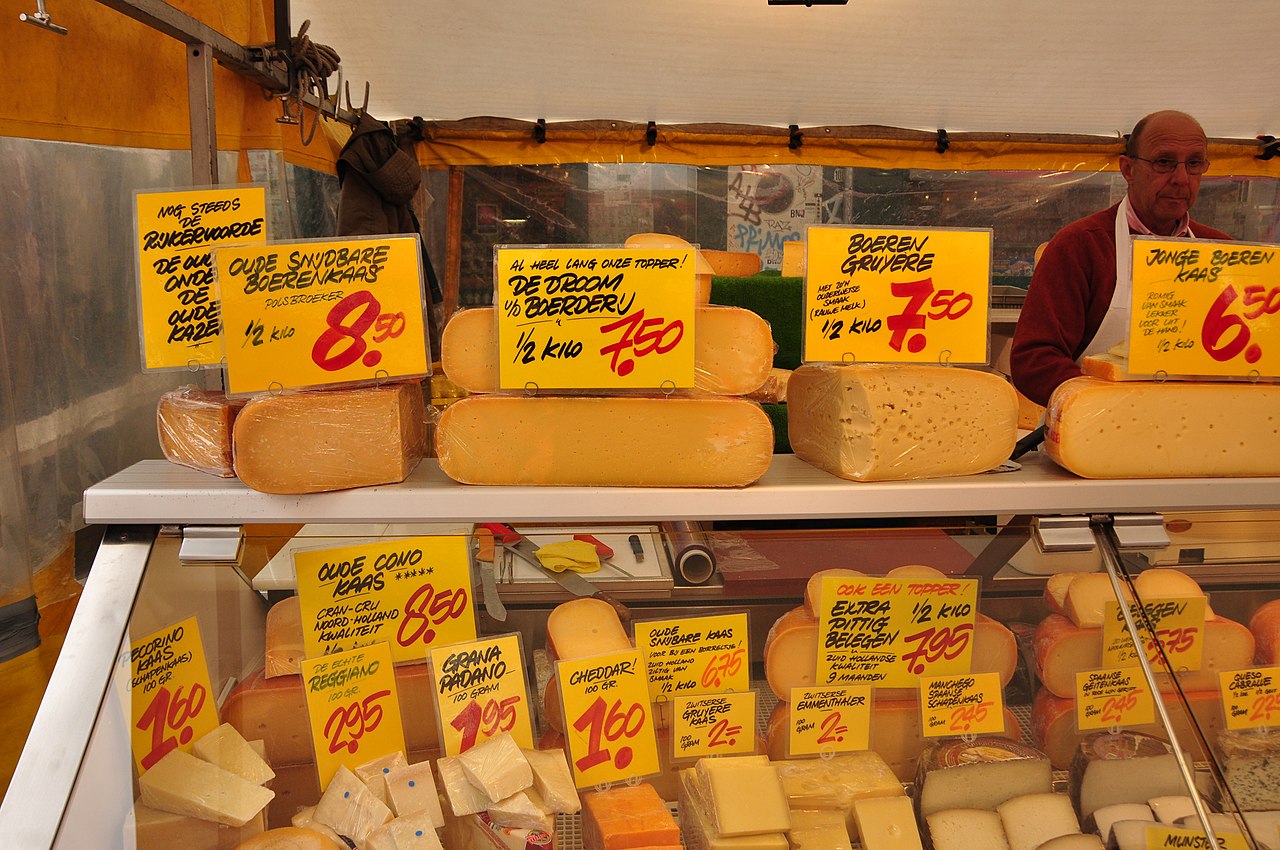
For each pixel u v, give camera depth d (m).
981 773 1.15
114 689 0.97
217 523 1.03
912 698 1.19
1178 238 1.10
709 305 1.08
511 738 1.11
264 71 2.08
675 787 1.15
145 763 0.99
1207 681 1.17
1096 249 1.96
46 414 1.59
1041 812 1.13
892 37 3.00
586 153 3.79
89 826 0.92
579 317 1.03
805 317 1.09
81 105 1.67
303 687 1.10
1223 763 1.13
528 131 3.72
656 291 1.03
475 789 1.07
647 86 3.43
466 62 3.19
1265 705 1.17
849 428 1.11
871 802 1.11
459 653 1.14
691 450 1.06
